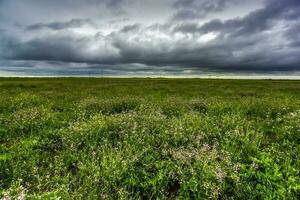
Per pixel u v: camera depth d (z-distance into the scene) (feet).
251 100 50.19
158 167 18.29
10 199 12.90
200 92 82.38
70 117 35.09
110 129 26.58
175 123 28.27
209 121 30.60
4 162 18.21
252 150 21.16
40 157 20.36
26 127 28.37
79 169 18.56
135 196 15.23
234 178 15.96
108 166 17.60
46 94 67.62
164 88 102.37
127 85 121.80
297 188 14.89
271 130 28.45
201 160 18.24
